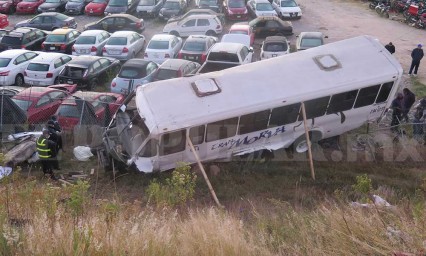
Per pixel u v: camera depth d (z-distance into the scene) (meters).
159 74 20.38
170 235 6.43
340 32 32.84
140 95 14.47
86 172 14.77
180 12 34.31
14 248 5.43
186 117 13.94
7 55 23.17
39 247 5.42
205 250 6.07
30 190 8.55
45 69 22.20
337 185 14.14
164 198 10.02
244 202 12.88
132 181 14.20
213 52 21.53
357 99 16.03
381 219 7.50
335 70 15.78
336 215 7.94
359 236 6.66
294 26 34.16
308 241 6.69
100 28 30.88
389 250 6.07
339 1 42.34
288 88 15.08
